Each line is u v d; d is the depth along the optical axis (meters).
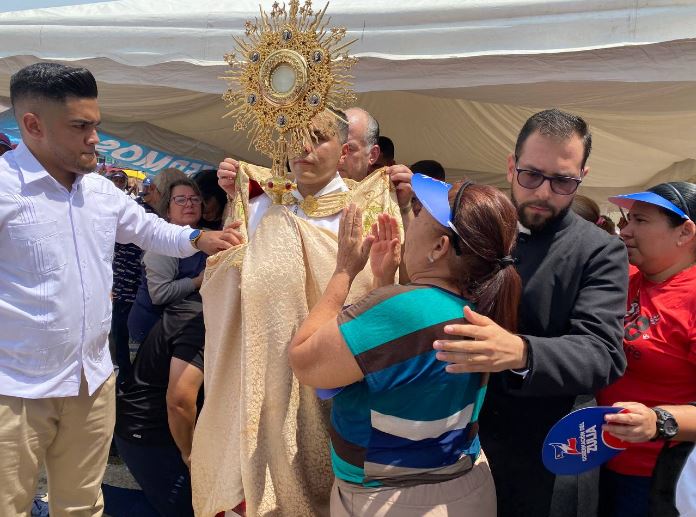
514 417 2.05
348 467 1.62
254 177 2.36
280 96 2.08
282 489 2.07
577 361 1.63
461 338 1.51
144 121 7.08
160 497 2.86
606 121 5.64
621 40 2.90
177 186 3.44
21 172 2.23
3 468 2.23
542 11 3.00
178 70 3.73
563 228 1.97
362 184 2.32
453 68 3.26
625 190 9.38
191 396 2.65
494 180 8.39
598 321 1.80
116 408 2.84
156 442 2.80
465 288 1.60
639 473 2.07
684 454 1.72
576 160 1.90
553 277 1.92
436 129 7.01
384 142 4.20
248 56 2.16
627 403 1.63
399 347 1.51
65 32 3.75
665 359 2.02
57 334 2.28
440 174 4.41
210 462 2.22
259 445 2.06
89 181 2.48
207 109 6.39
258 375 2.08
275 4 2.17
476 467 1.72
